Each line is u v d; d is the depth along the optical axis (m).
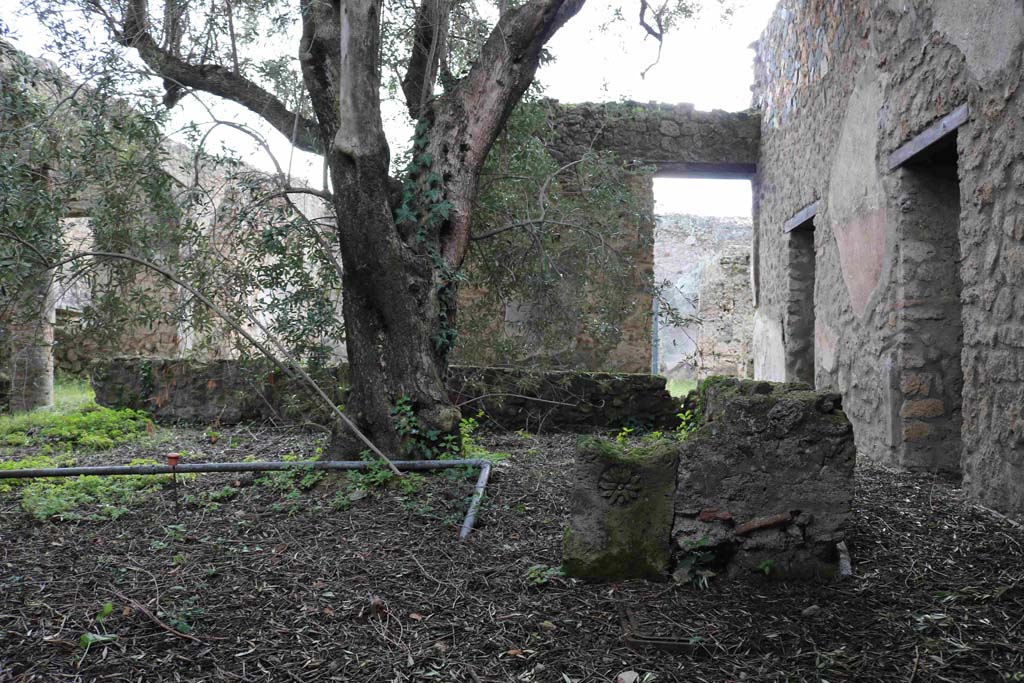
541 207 5.79
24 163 4.45
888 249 5.72
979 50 4.34
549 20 5.00
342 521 3.94
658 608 2.90
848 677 2.37
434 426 4.76
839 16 6.82
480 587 3.13
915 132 5.23
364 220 4.43
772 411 3.16
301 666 2.49
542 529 3.80
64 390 11.41
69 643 2.64
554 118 10.20
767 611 2.86
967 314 4.44
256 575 3.26
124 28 4.97
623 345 10.09
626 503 3.19
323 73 4.73
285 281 5.18
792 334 8.80
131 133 4.66
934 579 3.12
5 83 4.43
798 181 8.30
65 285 5.33
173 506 4.29
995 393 4.14
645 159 10.32
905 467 5.40
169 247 5.06
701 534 3.14
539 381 6.96
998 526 3.78
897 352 5.54
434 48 5.03
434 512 4.01
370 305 4.74
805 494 3.14
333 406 4.44
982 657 2.46
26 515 4.13
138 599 3.02
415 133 5.01
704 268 16.73
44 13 4.41
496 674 2.44
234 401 7.52
